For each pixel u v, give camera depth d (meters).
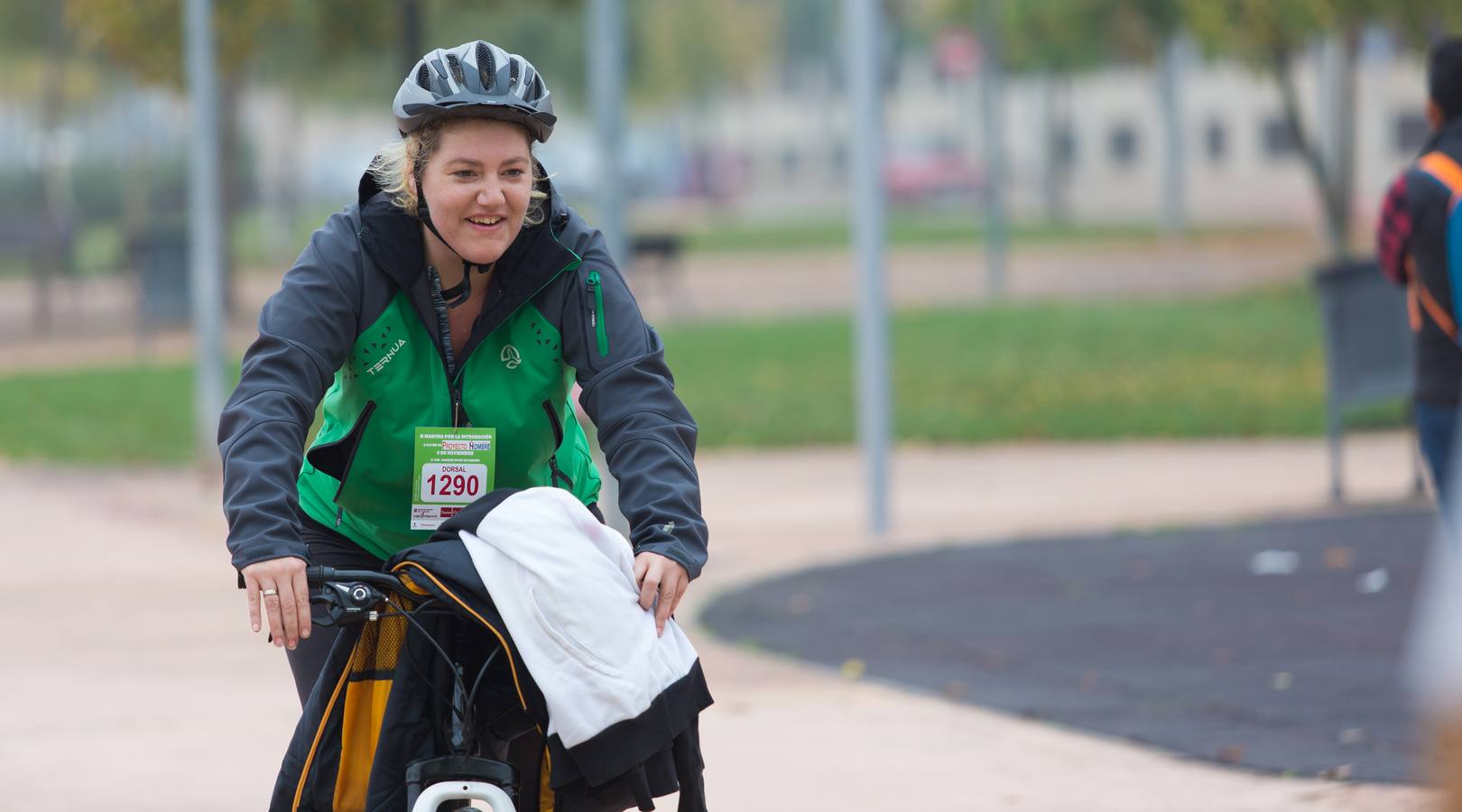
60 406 52.28
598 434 9.69
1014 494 35.88
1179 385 51.34
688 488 9.35
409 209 9.53
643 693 8.79
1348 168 80.44
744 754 17.41
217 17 65.50
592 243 9.90
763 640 22.94
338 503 10.03
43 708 19.69
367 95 148.38
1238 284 85.62
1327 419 44.22
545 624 8.74
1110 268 99.19
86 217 147.38
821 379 55.28
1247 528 30.33
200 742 18.22
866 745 17.64
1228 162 173.25
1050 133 147.12
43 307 83.31
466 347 9.68
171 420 48.88
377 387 9.69
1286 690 19.19
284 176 144.88
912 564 28.09
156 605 25.81
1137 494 35.28
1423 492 33.25
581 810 9.02
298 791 9.19
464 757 8.90
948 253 116.62
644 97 186.50
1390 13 70.56
